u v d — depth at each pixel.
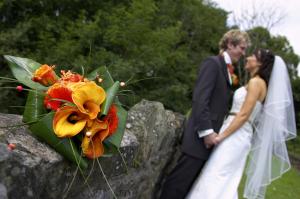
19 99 8.22
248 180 4.63
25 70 2.39
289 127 4.56
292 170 11.83
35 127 2.17
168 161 4.07
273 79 4.35
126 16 9.13
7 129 2.22
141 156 3.40
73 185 2.36
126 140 2.83
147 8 9.10
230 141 4.17
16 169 1.95
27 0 10.16
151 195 3.91
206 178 4.13
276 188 8.88
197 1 15.36
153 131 3.61
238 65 13.88
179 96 9.76
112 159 2.63
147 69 8.59
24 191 2.00
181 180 4.04
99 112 2.22
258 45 17.45
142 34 8.95
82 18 9.55
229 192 4.10
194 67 12.35
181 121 4.27
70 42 8.72
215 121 4.10
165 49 9.26
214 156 4.17
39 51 9.05
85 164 2.21
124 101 3.94
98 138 2.25
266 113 4.39
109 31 8.65
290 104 4.48
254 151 4.54
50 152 2.17
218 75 4.09
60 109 2.16
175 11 13.67
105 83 2.49
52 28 9.82
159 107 3.73
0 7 9.62
